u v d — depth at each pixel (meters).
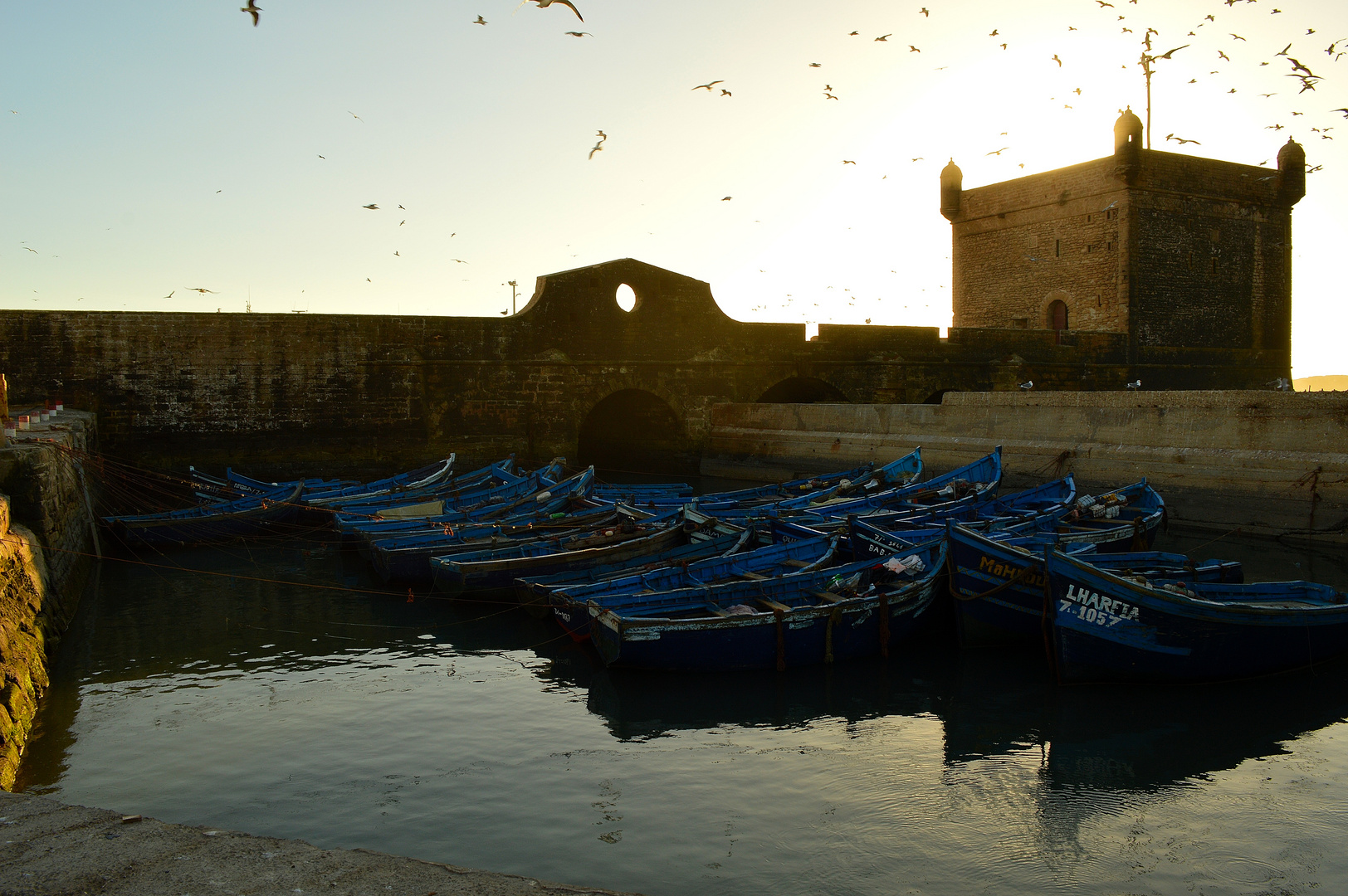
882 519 17.80
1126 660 11.24
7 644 10.00
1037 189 45.22
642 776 9.20
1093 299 42.91
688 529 17.92
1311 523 19.48
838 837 7.94
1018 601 12.58
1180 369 43.22
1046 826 8.15
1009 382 38.59
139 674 12.38
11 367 26.58
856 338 37.31
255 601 16.31
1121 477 23.48
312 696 11.56
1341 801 8.60
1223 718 10.66
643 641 11.57
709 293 35.25
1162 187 41.97
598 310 33.50
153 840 4.68
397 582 16.73
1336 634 11.82
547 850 7.72
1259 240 45.97
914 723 10.60
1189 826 8.15
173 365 28.31
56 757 9.60
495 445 32.12
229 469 26.89
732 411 35.38
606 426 38.97
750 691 11.63
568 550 16.69
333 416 30.14
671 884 7.18
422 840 7.88
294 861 4.43
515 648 13.62
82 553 17.36
